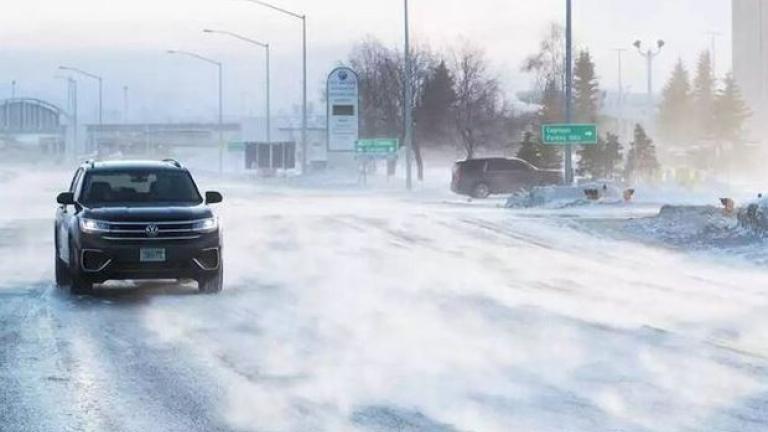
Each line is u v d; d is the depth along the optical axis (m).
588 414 10.16
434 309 17.06
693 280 21.02
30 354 13.34
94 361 12.88
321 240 30.30
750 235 28.19
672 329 15.10
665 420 9.95
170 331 15.06
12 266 24.16
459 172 60.25
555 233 32.28
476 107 102.88
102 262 18.45
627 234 31.50
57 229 20.94
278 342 14.12
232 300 18.27
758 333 14.77
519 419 9.98
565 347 13.70
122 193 19.92
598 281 20.86
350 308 17.22
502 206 48.94
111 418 10.06
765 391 11.19
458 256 25.80
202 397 10.92
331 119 82.88
